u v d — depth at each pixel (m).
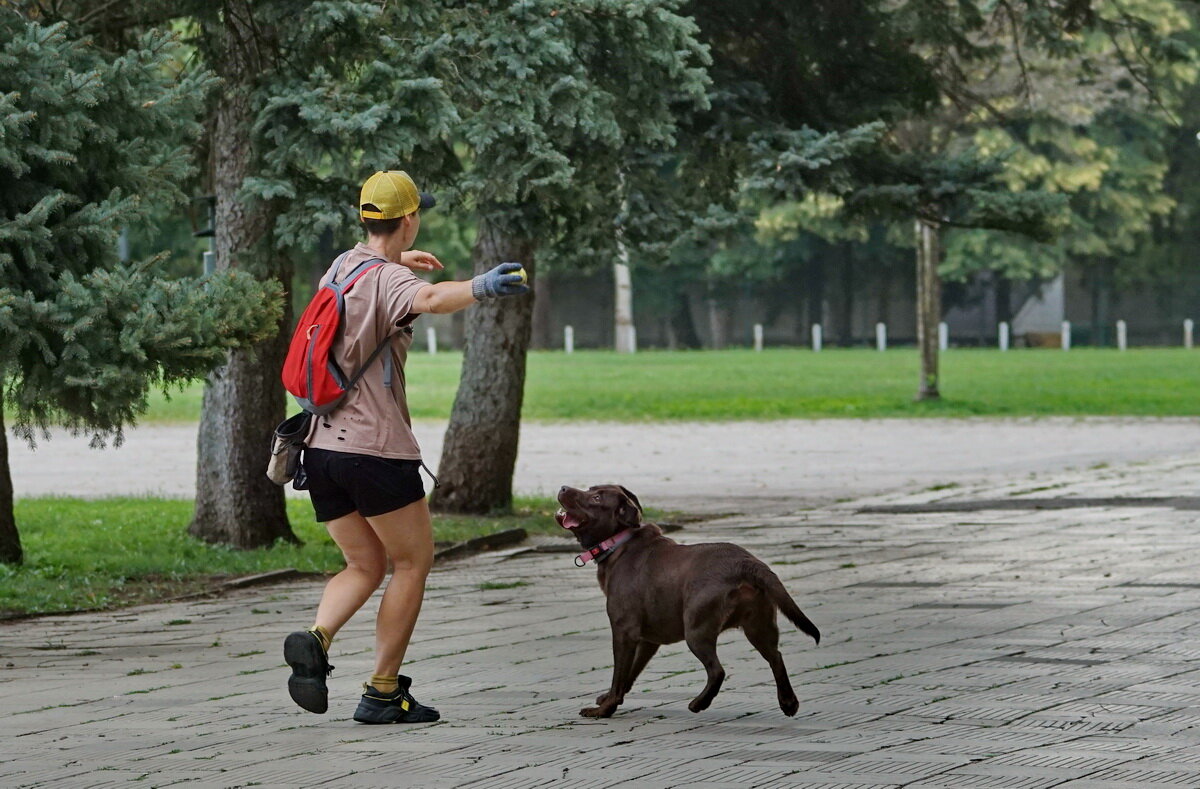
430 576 14.40
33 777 6.79
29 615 12.52
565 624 11.32
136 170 11.86
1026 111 28.73
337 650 10.27
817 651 9.88
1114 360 56.41
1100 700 8.21
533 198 15.47
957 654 9.67
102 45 15.67
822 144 17.64
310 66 14.10
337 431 7.52
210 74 12.27
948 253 69.00
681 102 17.56
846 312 77.75
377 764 6.90
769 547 15.66
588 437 31.73
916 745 7.16
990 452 27.31
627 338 70.50
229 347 11.66
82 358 10.86
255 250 15.17
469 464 19.05
